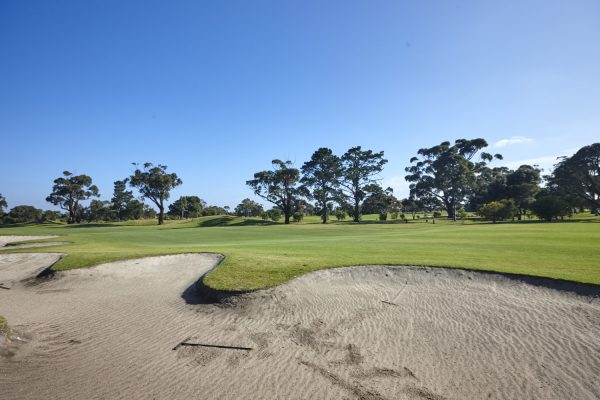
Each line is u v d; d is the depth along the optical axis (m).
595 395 6.00
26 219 104.19
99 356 7.99
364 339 8.53
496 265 12.75
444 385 6.51
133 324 10.00
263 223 70.25
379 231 40.53
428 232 31.89
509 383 6.45
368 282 12.70
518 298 10.24
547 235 23.83
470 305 10.18
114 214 103.06
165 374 7.14
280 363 7.50
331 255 16.44
